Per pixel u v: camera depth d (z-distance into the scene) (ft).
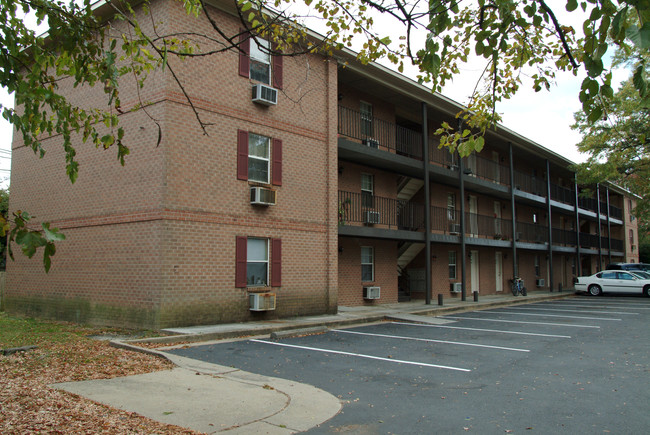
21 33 15.98
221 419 18.22
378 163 62.64
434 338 39.47
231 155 43.62
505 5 14.76
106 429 16.20
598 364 29.50
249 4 19.12
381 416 19.22
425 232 65.72
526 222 101.76
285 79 49.01
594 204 131.95
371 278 64.64
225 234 42.68
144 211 39.96
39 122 15.52
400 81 61.41
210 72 42.50
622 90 82.53
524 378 25.79
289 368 27.58
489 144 89.40
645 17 10.25
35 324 43.70
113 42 16.43
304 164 50.44
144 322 39.01
